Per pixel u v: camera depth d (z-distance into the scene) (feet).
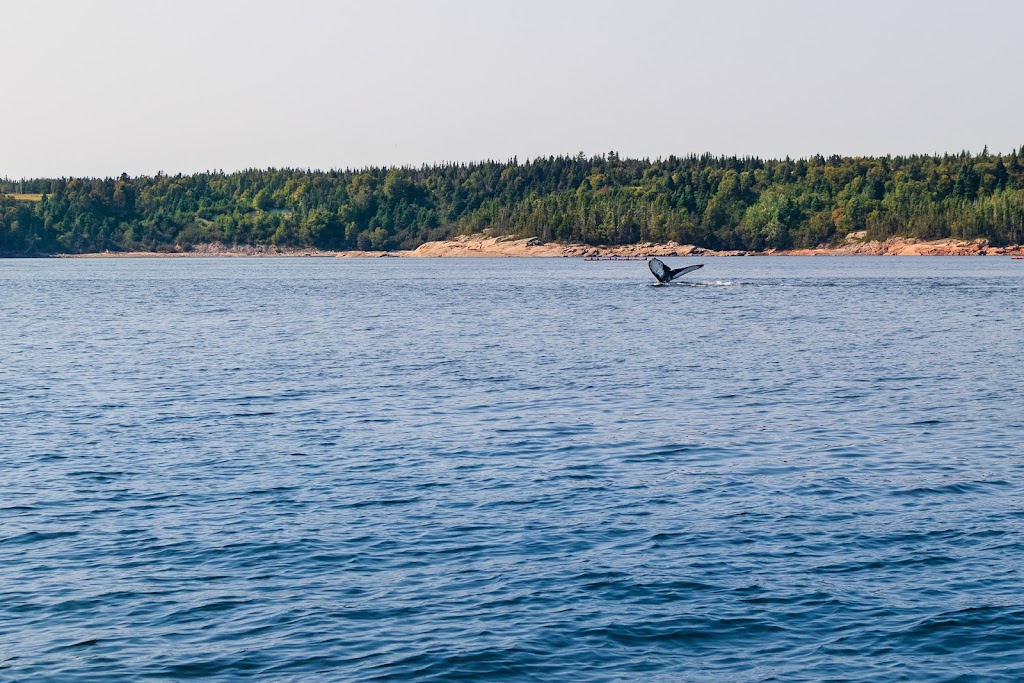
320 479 107.55
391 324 302.25
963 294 442.09
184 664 65.00
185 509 96.27
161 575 79.20
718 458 117.60
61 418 142.31
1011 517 93.20
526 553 83.87
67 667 64.64
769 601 73.92
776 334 262.67
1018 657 65.46
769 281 580.30
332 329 285.64
